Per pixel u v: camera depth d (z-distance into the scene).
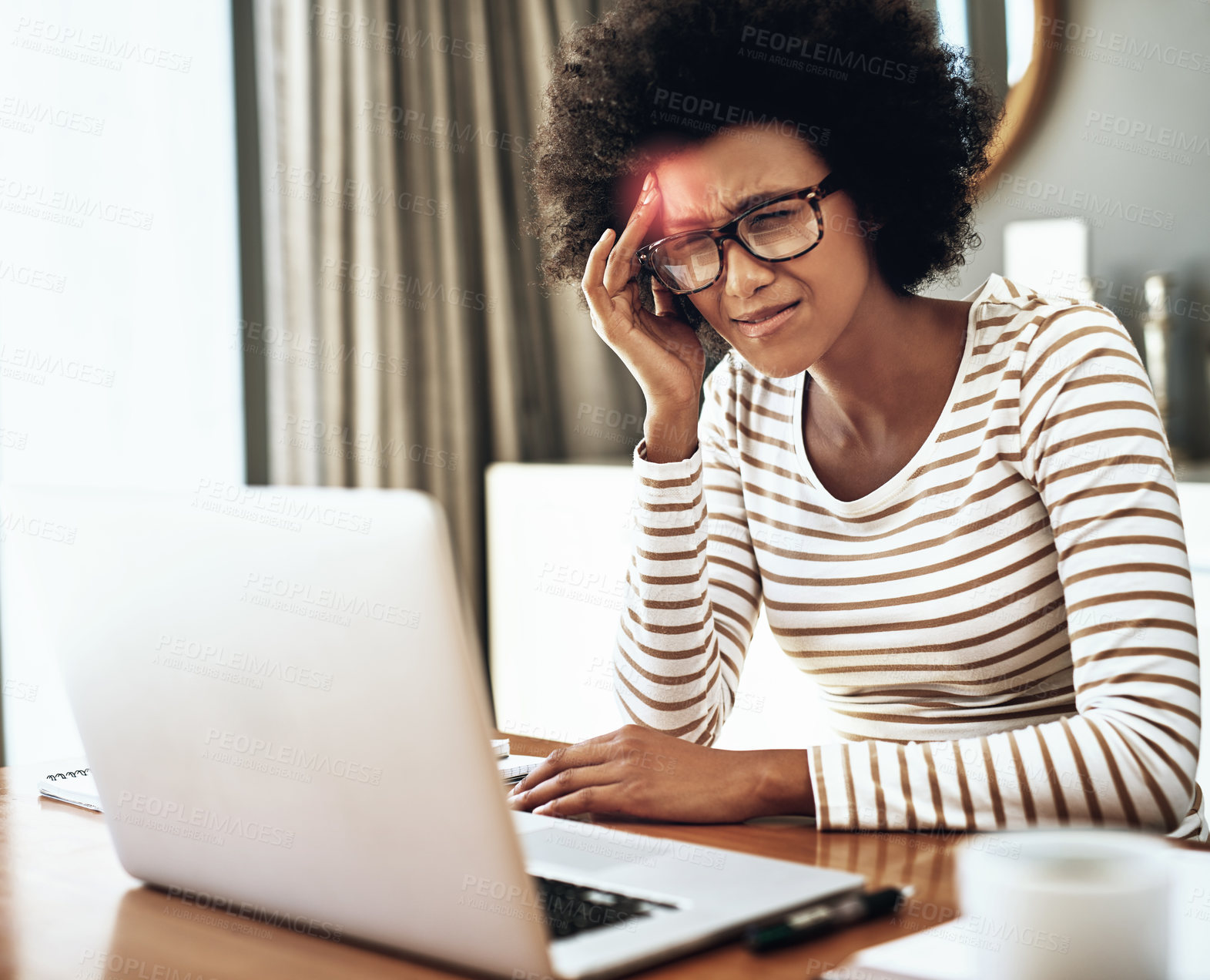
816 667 1.17
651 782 0.86
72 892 0.73
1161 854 0.53
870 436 1.11
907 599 1.08
